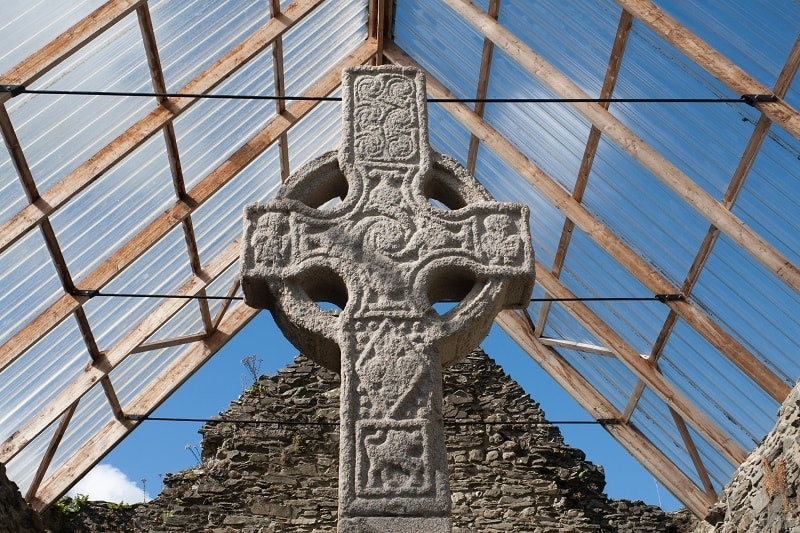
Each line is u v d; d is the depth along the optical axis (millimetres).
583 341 12977
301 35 11312
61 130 9328
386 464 4238
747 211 9273
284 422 13320
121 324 11914
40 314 10469
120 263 10883
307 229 4887
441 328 4633
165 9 9406
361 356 4523
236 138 11648
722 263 9875
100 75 9359
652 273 10766
